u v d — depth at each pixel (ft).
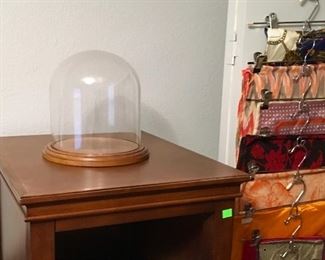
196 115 3.77
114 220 1.98
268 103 2.82
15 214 2.23
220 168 2.32
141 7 3.41
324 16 3.14
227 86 3.07
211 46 3.72
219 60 3.77
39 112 3.22
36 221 1.83
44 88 3.20
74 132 2.92
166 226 2.75
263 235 2.98
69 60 3.12
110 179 2.05
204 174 2.20
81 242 3.23
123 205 1.98
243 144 2.84
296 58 2.89
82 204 1.89
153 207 2.05
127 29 3.39
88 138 2.79
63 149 2.44
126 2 3.35
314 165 3.06
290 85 2.86
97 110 3.02
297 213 3.05
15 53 3.08
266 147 2.89
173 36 3.56
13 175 2.07
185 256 2.54
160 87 3.59
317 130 3.01
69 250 3.20
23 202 1.76
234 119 3.04
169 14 3.52
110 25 3.33
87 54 3.11
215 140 3.89
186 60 3.65
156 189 2.01
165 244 2.77
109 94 3.02
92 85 3.00
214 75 3.78
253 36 2.93
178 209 2.12
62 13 3.17
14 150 2.60
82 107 2.99
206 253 2.33
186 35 3.61
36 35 3.12
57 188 1.88
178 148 2.79
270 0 2.93
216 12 3.69
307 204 3.09
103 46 3.34
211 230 2.28
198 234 2.41
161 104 3.62
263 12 2.93
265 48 2.94
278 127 2.88
